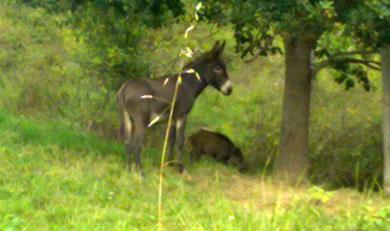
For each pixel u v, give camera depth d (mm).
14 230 5867
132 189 8453
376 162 11805
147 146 13023
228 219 6621
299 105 10500
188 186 9312
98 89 13492
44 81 14812
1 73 15766
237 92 18250
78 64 13984
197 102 17125
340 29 8977
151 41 12953
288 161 10477
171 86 9977
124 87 9812
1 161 8609
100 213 6914
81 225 6250
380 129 12195
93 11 10656
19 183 7641
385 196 9172
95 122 13227
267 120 14305
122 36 11289
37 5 11281
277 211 6852
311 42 10430
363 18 8031
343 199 8758
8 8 19156
